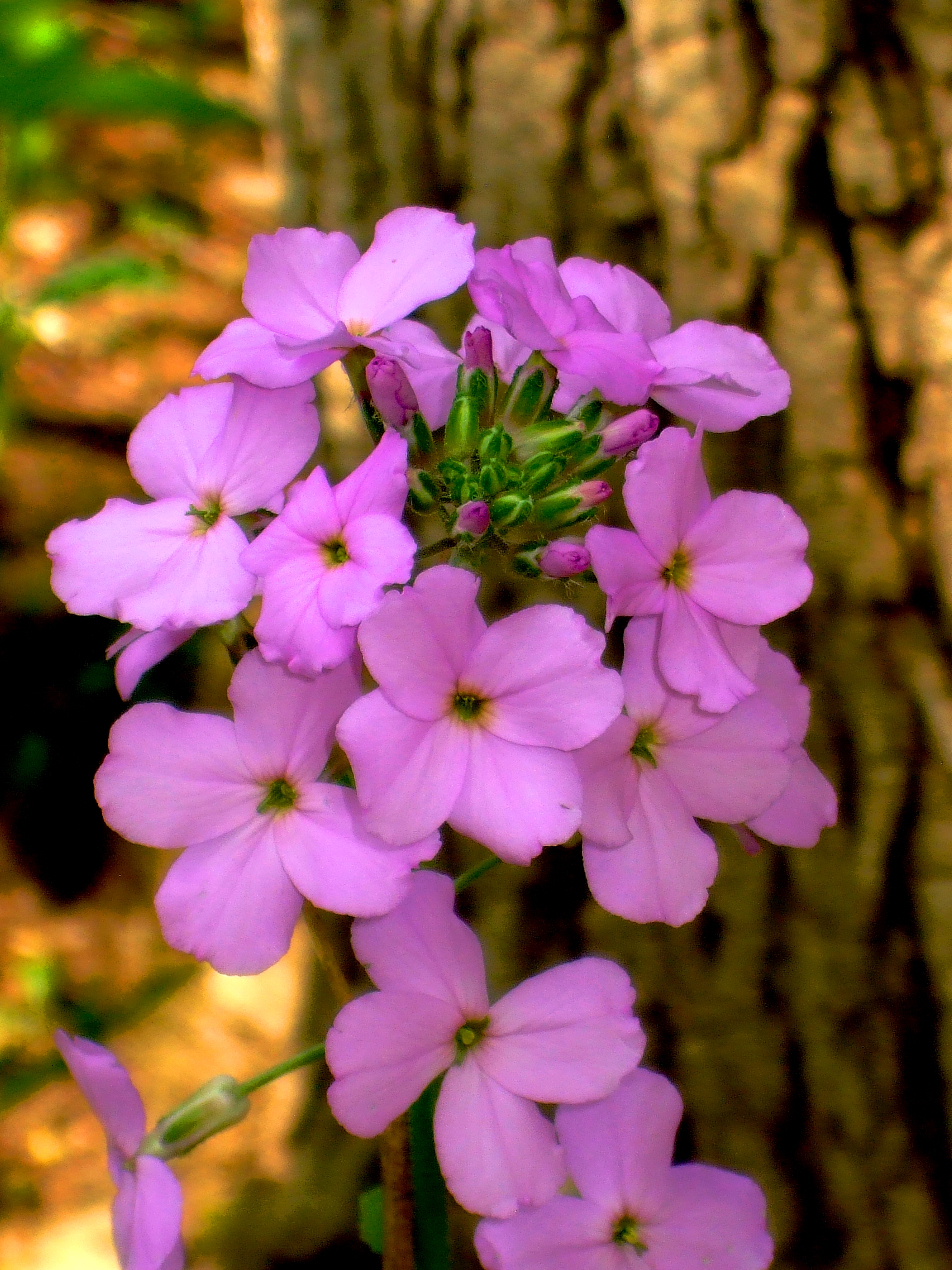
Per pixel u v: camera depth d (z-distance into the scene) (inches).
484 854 9.3
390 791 5.1
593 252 8.8
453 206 9.2
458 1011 5.4
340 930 10.2
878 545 8.4
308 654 5.0
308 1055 5.8
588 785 5.3
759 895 8.8
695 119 8.3
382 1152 5.9
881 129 8.1
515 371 6.0
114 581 5.6
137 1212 5.6
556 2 8.5
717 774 5.5
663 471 5.2
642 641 5.4
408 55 9.0
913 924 8.7
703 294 8.5
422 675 5.1
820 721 8.6
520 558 5.6
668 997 9.2
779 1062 9.0
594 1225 5.5
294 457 5.5
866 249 8.2
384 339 5.3
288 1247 10.5
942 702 8.4
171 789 5.3
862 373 8.3
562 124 8.6
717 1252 5.6
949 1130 8.9
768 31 8.1
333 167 9.5
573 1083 5.4
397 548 4.9
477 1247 5.4
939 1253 9.0
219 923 5.3
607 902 5.4
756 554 5.5
